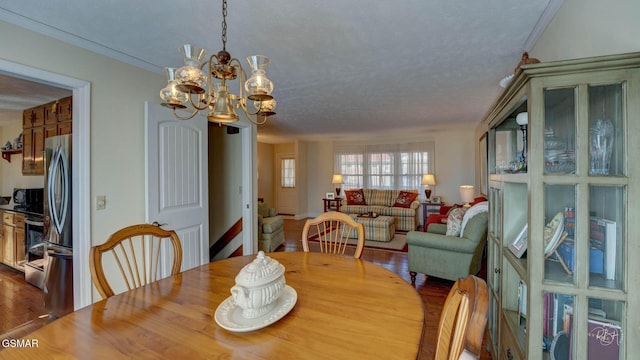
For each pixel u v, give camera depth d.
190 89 1.33
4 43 1.72
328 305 1.14
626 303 1.00
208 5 1.61
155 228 1.61
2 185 4.85
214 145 4.29
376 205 6.89
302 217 8.13
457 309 0.67
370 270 1.58
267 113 1.72
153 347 0.88
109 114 2.24
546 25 1.82
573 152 1.08
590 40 1.34
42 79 1.88
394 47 2.18
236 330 0.95
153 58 2.34
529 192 1.14
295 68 2.61
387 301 1.18
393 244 5.04
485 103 3.90
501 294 1.64
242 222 3.99
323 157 8.21
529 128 1.13
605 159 1.04
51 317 2.57
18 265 3.67
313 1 1.59
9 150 4.35
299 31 1.93
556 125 1.10
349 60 2.43
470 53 2.30
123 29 1.88
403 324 0.99
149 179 2.44
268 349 0.86
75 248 2.14
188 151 2.82
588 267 1.06
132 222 2.39
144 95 2.49
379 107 4.14
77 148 2.12
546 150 1.11
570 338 1.10
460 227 3.39
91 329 0.98
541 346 1.13
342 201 7.30
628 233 0.99
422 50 2.24
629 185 0.98
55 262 2.50
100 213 2.18
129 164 2.37
